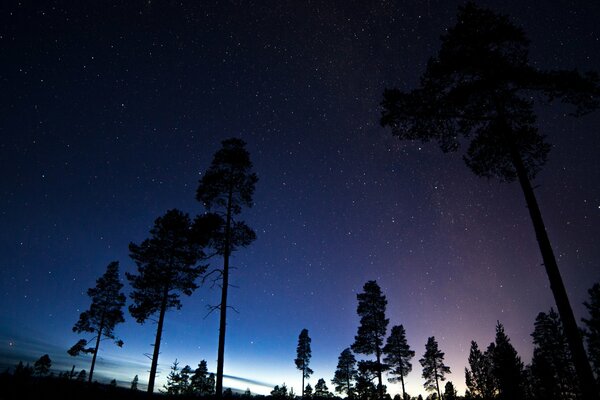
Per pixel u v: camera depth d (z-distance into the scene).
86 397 24.14
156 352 19.80
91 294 30.41
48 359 53.41
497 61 10.08
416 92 10.80
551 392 26.34
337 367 50.56
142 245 21.73
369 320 29.42
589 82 9.55
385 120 11.40
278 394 54.62
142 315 20.50
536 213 9.92
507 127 10.55
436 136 11.69
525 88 10.58
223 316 15.62
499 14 10.49
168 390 43.94
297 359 52.56
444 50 10.93
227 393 45.59
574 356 8.33
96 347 28.83
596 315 30.33
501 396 26.48
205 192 17.31
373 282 30.70
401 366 35.31
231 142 18.30
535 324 35.06
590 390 7.86
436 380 42.28
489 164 11.54
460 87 10.41
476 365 43.44
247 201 18.11
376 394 37.31
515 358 26.64
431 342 44.00
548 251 9.48
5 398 21.86
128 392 27.23
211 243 16.84
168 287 21.33
